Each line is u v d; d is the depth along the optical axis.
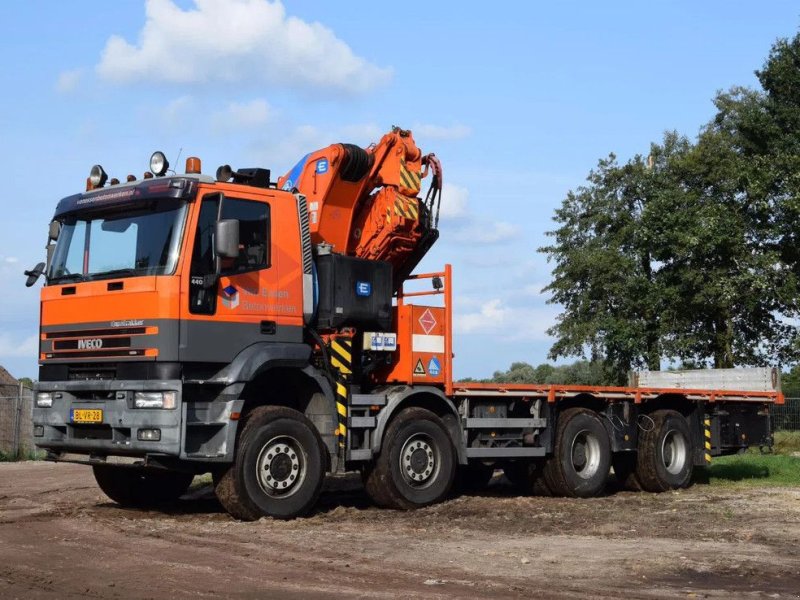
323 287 12.33
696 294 37.91
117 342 10.95
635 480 16.17
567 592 7.08
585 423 14.98
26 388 25.27
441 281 13.57
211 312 10.98
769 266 35.84
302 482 11.48
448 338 13.48
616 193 47.53
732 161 42.78
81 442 11.29
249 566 7.98
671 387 19.02
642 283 40.19
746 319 39.97
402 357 13.06
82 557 8.41
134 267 11.01
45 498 14.13
